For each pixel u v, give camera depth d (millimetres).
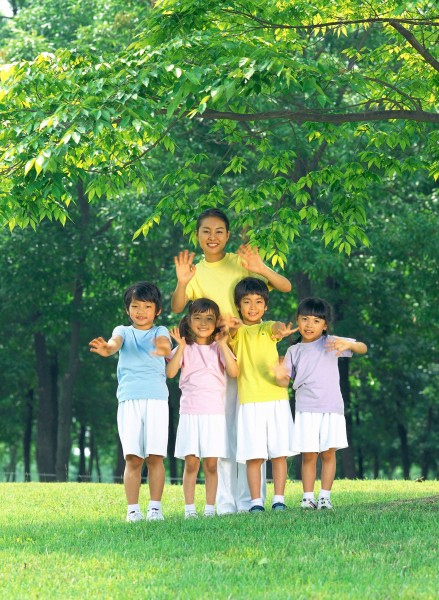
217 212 9625
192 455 9312
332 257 21688
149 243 26781
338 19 11945
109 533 8367
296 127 20812
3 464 53969
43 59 10164
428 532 7863
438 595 5805
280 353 25125
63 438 28250
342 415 9367
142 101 9125
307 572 6512
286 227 12094
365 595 5812
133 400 9164
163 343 9094
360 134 12695
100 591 6105
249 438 9273
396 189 24266
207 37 9445
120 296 28297
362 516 8773
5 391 33469
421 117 10367
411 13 11648
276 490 9547
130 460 9266
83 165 11203
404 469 35719
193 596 5867
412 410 36062
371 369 32094
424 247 22766
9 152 9234
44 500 12359
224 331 9242
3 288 26875
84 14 27797
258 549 7238
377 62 13742
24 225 10797
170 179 12523
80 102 9219
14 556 7406
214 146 23750
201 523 8516
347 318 27125
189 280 9305
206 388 9297
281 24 11125
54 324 28750
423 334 28375
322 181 12375
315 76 9383
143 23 10617
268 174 23125
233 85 8500
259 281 9422
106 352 9000
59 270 26703
